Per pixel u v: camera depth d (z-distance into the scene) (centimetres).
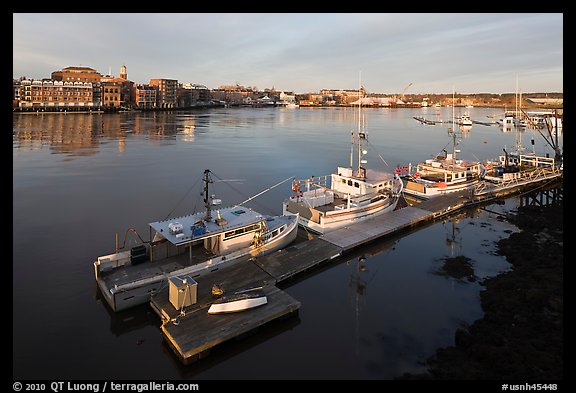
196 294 2511
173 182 6531
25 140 10944
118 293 2569
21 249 3612
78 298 2794
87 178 6631
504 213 5169
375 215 4647
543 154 10225
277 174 7462
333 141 12825
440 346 2284
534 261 3388
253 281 2892
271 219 3988
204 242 3306
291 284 3125
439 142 12988
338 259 3584
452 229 4522
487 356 2072
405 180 6806
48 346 2269
